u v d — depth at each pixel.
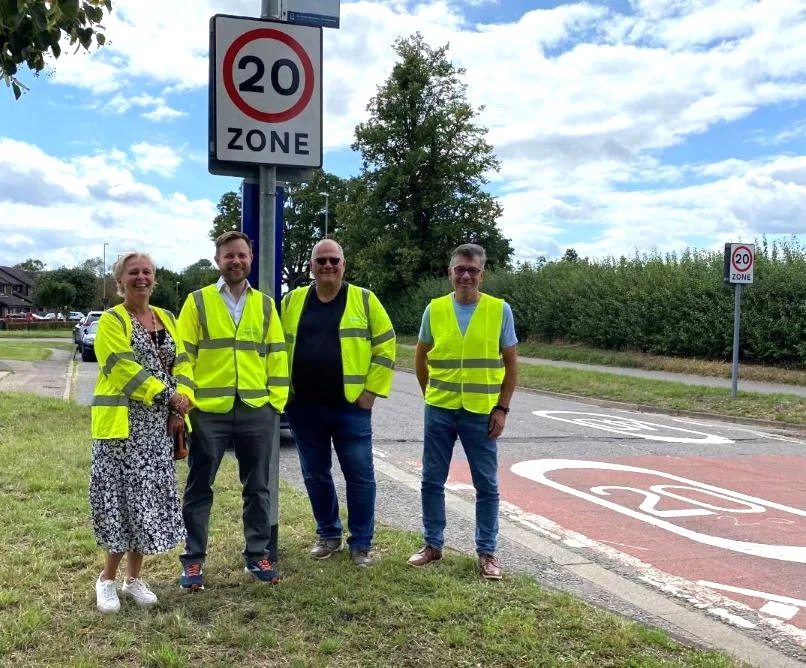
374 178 42.62
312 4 4.67
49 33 3.47
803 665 3.55
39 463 6.92
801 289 17.55
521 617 3.74
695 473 8.11
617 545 5.49
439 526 4.68
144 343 3.87
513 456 8.92
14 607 3.78
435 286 37.47
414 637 3.52
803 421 11.78
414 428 11.02
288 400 4.69
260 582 4.18
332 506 4.75
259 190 4.58
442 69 42.12
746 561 5.17
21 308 101.06
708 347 20.19
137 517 3.75
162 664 3.23
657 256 23.89
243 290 4.34
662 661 3.34
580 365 22.11
